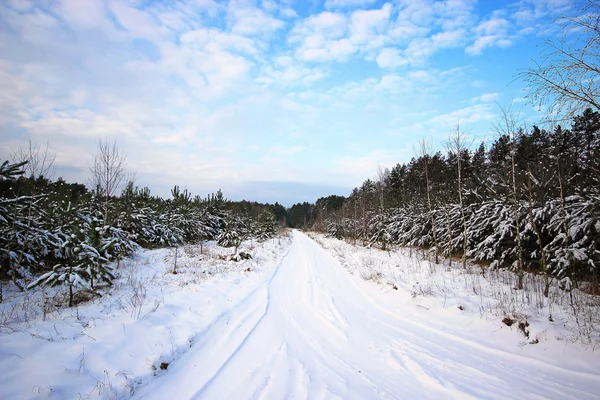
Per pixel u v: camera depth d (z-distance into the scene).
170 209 23.61
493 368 4.73
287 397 3.81
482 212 13.84
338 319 7.20
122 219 16.41
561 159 10.06
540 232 10.87
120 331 5.23
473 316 6.67
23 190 9.91
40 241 9.25
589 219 8.48
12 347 4.29
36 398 3.40
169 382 4.18
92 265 7.43
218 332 6.05
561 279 8.86
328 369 4.68
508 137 10.14
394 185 40.97
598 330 5.63
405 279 10.80
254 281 11.05
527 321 5.94
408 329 6.54
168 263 13.53
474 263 14.20
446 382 4.29
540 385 4.23
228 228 23.70
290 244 32.28
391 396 3.94
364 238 28.70
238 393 3.90
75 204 12.65
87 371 4.07
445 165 29.05
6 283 8.34
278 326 6.59
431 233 19.55
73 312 6.23
